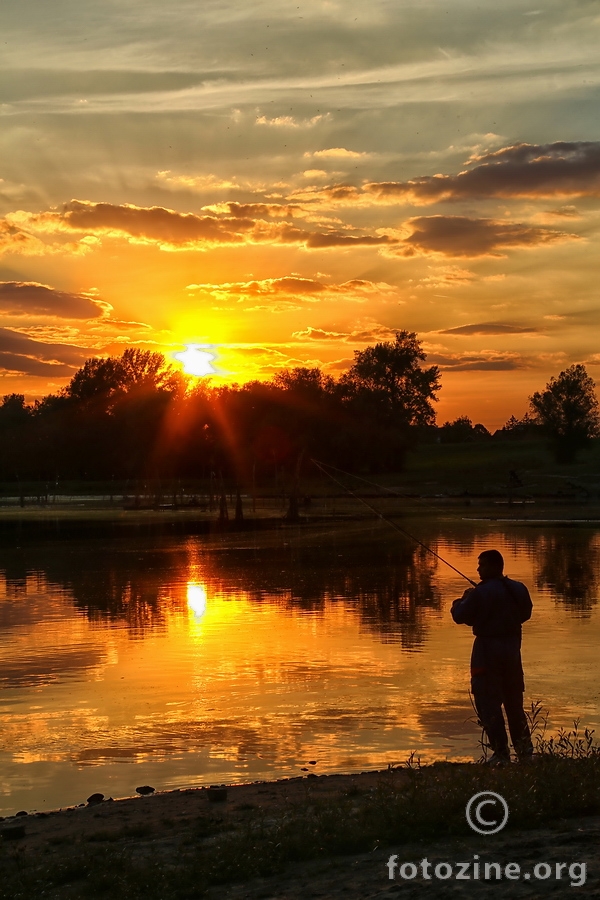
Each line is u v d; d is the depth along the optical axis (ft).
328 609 69.00
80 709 40.40
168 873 18.88
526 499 281.74
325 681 44.70
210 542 141.90
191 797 26.94
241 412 344.28
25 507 277.03
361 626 60.70
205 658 51.08
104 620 65.87
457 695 41.34
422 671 46.62
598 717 36.86
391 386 419.33
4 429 448.24
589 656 49.03
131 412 354.74
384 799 22.34
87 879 19.22
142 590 83.41
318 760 32.24
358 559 110.42
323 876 18.39
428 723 36.70
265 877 18.70
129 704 40.91
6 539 153.28
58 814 26.04
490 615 27.99
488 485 338.54
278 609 69.41
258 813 23.95
